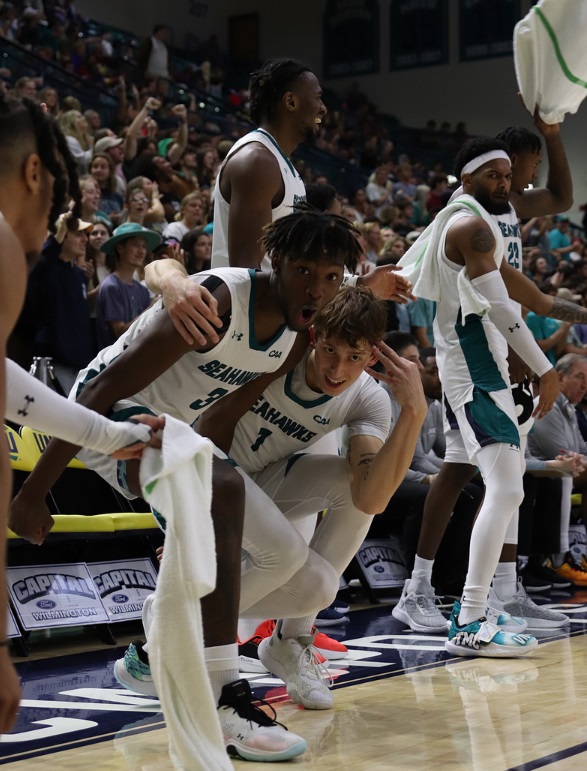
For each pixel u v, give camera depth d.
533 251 9.24
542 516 5.27
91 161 7.50
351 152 15.66
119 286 4.79
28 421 1.37
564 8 3.78
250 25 20.38
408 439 2.39
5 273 1.19
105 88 11.13
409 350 4.54
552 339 6.20
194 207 6.39
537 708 2.44
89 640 3.77
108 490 4.25
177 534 1.46
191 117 11.19
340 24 20.09
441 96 19.34
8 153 1.29
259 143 2.82
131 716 2.45
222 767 1.49
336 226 2.06
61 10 13.67
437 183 12.87
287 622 2.57
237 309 2.08
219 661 2.03
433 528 3.88
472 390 3.45
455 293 3.53
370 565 4.77
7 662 1.15
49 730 2.29
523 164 3.89
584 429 5.91
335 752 2.07
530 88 3.93
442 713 2.41
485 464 3.38
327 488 2.57
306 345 2.39
